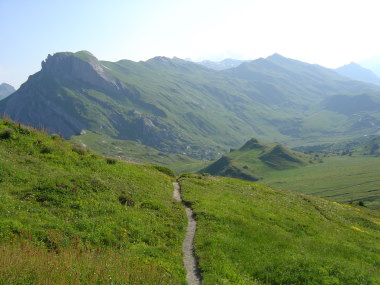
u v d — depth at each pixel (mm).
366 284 22609
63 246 19938
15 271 14414
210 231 30078
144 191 38594
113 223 25297
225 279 20781
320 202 64688
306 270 23500
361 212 66875
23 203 24672
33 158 36312
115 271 17234
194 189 48531
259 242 29859
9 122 42969
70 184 30141
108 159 47438
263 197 53562
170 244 25969
